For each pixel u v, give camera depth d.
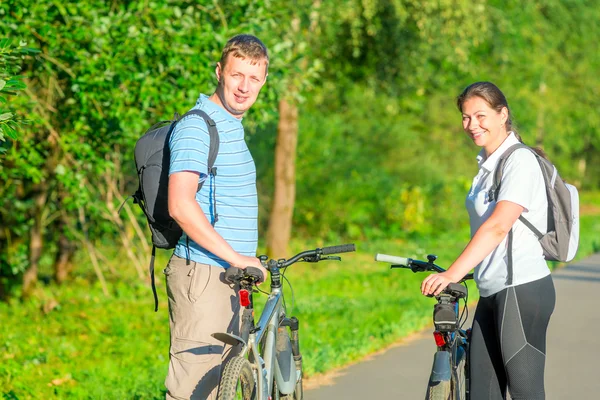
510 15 54.94
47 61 22.83
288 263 11.47
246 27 24.33
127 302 34.34
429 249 54.56
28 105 23.27
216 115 11.04
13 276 37.62
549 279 11.26
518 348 11.12
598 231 72.38
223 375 10.00
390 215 64.00
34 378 21.19
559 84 77.19
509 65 62.66
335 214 61.78
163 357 23.72
